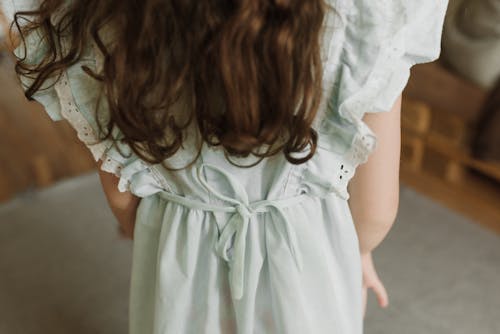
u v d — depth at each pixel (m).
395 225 2.39
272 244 1.01
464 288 2.09
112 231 2.42
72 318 2.04
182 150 0.94
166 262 1.03
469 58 2.29
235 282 1.01
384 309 2.02
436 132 2.55
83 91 0.92
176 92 0.84
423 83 2.46
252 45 0.79
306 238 1.01
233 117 0.83
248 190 0.98
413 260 2.22
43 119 3.15
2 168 2.80
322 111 0.89
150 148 0.91
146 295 1.14
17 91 3.37
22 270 2.25
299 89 0.83
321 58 0.85
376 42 0.85
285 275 1.01
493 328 1.94
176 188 1.01
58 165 2.81
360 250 1.13
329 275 1.04
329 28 0.85
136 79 0.84
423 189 2.58
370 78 0.86
